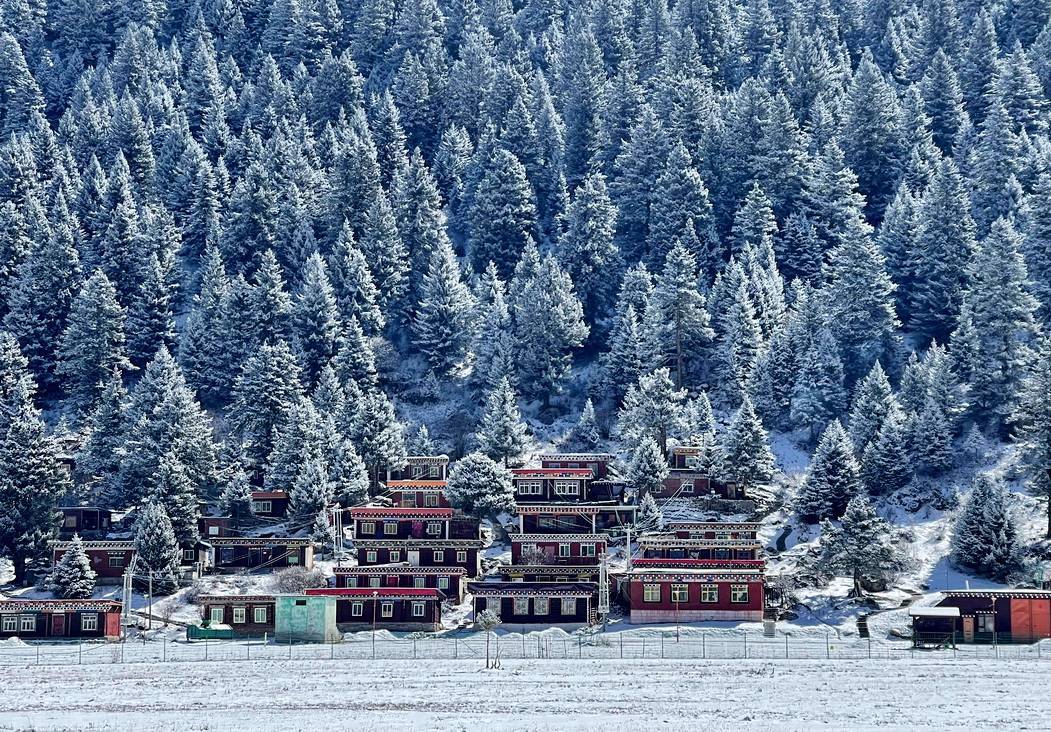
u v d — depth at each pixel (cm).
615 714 18562
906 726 17762
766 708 18862
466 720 18212
